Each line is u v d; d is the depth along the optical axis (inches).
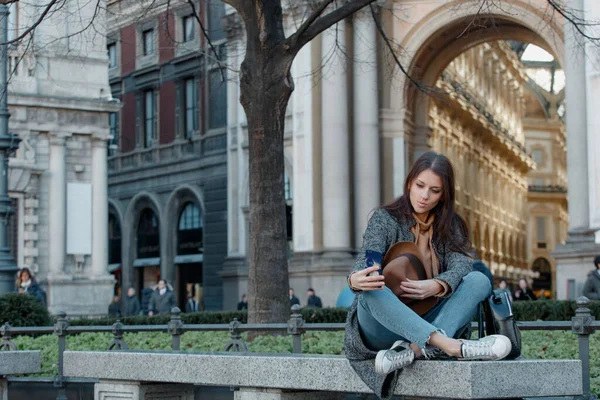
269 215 650.8
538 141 3870.6
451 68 2220.7
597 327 362.0
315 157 1611.7
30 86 1406.3
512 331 242.5
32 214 1408.7
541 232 3791.8
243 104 660.1
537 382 232.7
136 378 311.9
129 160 2263.8
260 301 646.5
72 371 332.8
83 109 1444.4
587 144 1382.9
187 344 626.2
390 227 251.1
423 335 232.1
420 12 1609.3
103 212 1470.2
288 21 1569.9
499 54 2883.9
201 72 1497.3
